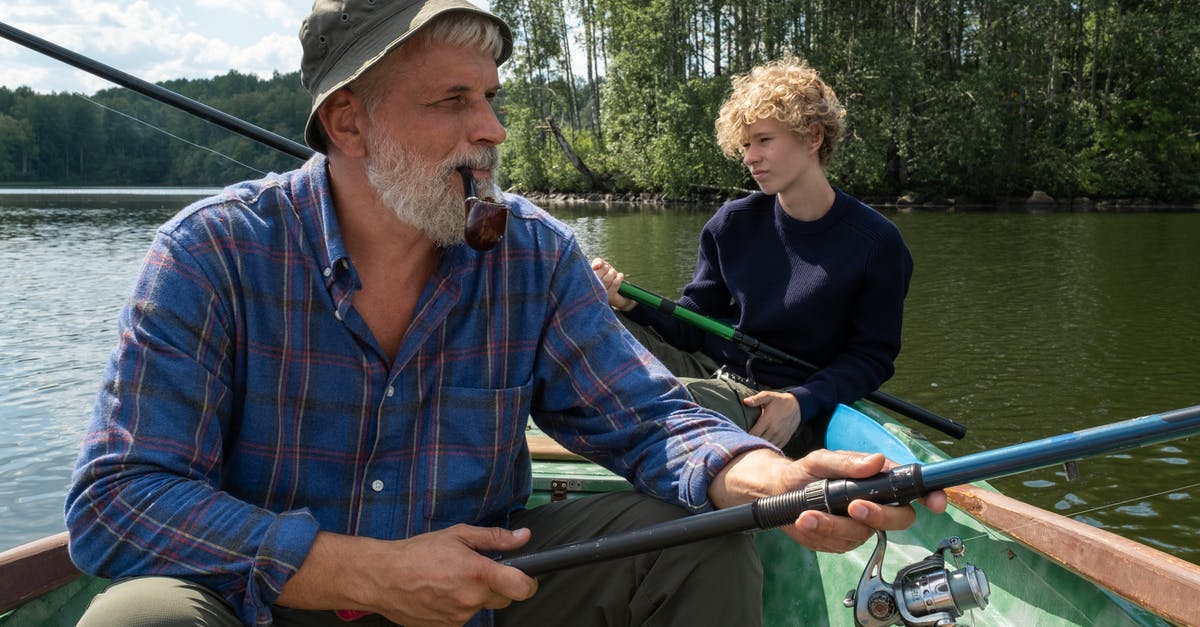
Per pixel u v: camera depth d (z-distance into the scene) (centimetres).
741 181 2845
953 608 116
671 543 121
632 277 1159
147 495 121
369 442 135
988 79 2712
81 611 163
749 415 230
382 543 122
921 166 2745
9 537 427
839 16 3017
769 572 209
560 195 3500
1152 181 2694
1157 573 135
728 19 3016
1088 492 485
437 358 137
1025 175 2781
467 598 121
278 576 120
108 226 1895
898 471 113
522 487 150
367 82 128
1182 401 645
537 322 144
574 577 140
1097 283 1132
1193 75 2752
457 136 129
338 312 131
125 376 125
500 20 128
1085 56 3136
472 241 125
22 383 661
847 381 244
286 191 135
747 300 269
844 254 254
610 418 146
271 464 134
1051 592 162
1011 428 597
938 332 865
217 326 129
